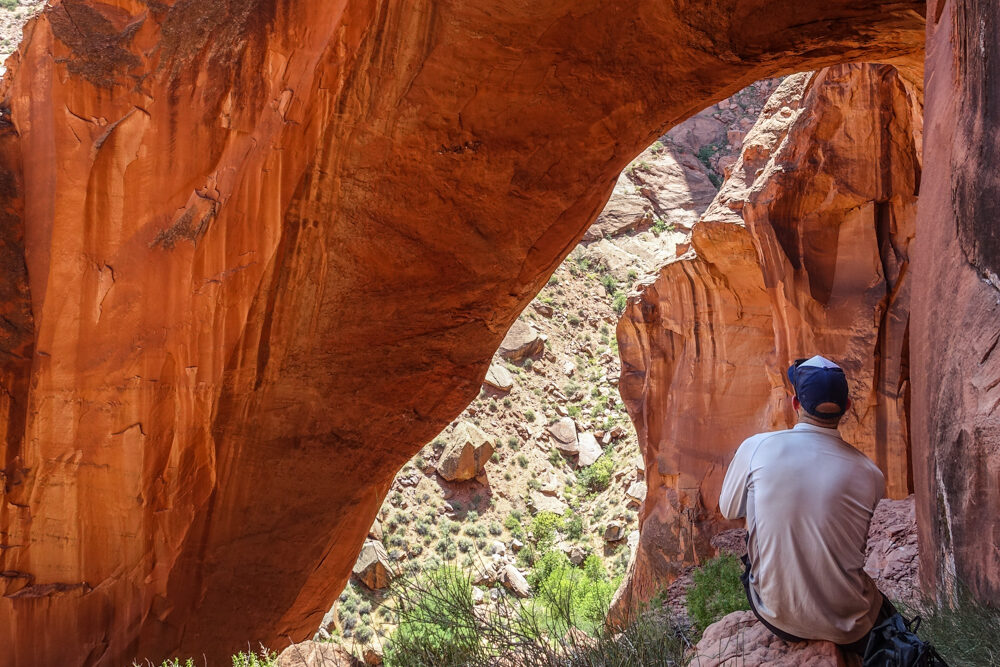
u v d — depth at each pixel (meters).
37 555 9.21
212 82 8.72
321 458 9.71
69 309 9.13
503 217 9.32
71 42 8.98
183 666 9.52
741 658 2.21
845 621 2.06
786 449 2.12
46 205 9.21
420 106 8.48
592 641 2.78
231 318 8.98
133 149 8.95
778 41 8.59
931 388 4.37
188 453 9.23
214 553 9.52
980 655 2.95
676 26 8.41
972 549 3.76
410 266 9.23
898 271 11.77
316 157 8.68
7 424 9.08
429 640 2.76
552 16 8.09
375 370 9.55
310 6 8.39
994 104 3.79
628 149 9.44
